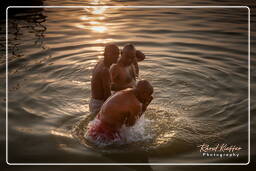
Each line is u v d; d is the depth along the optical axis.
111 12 10.11
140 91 3.92
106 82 4.62
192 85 5.54
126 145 3.91
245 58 6.66
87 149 3.85
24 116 4.57
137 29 8.51
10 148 3.87
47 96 5.16
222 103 4.93
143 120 4.42
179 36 8.02
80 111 4.75
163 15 9.80
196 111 4.72
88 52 7.02
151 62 6.52
